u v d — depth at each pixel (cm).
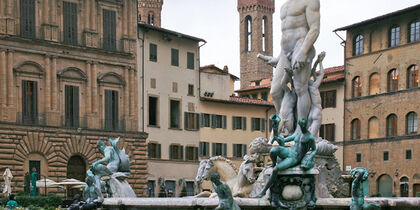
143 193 6944
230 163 1862
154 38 7369
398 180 7081
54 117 6378
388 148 7225
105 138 6719
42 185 5438
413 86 7088
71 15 6650
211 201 1382
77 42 6669
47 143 6253
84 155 6525
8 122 6022
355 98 7650
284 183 1296
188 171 7619
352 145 7644
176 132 7538
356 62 7688
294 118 1902
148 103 7238
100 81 6788
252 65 16800
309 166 1267
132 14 7125
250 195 1716
